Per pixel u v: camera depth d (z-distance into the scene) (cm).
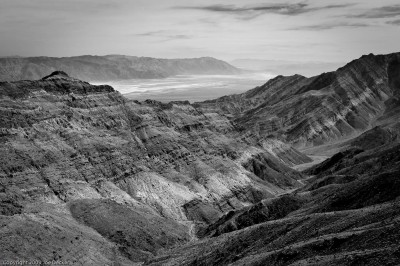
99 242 14550
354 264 7469
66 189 16800
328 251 8494
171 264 12594
